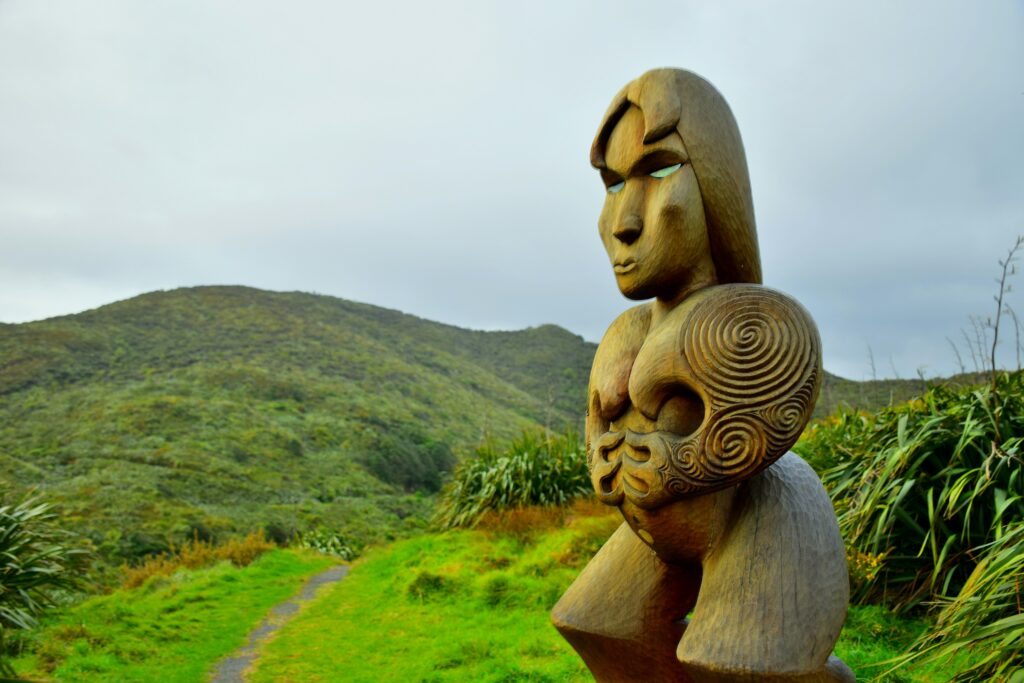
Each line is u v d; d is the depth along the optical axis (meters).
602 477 2.55
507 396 51.41
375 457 30.98
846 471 5.69
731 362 2.29
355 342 52.91
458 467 13.49
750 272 2.60
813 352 2.31
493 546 9.45
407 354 55.47
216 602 8.87
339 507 24.12
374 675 5.66
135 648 6.23
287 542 18.19
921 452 5.10
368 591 9.35
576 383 59.19
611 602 2.71
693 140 2.48
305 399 37.72
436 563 9.48
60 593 7.91
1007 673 3.18
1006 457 4.61
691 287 2.56
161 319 50.50
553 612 2.80
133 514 18.97
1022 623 3.12
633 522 2.53
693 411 2.43
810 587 2.33
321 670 5.97
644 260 2.52
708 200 2.50
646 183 2.58
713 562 2.46
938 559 4.66
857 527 5.16
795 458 2.65
